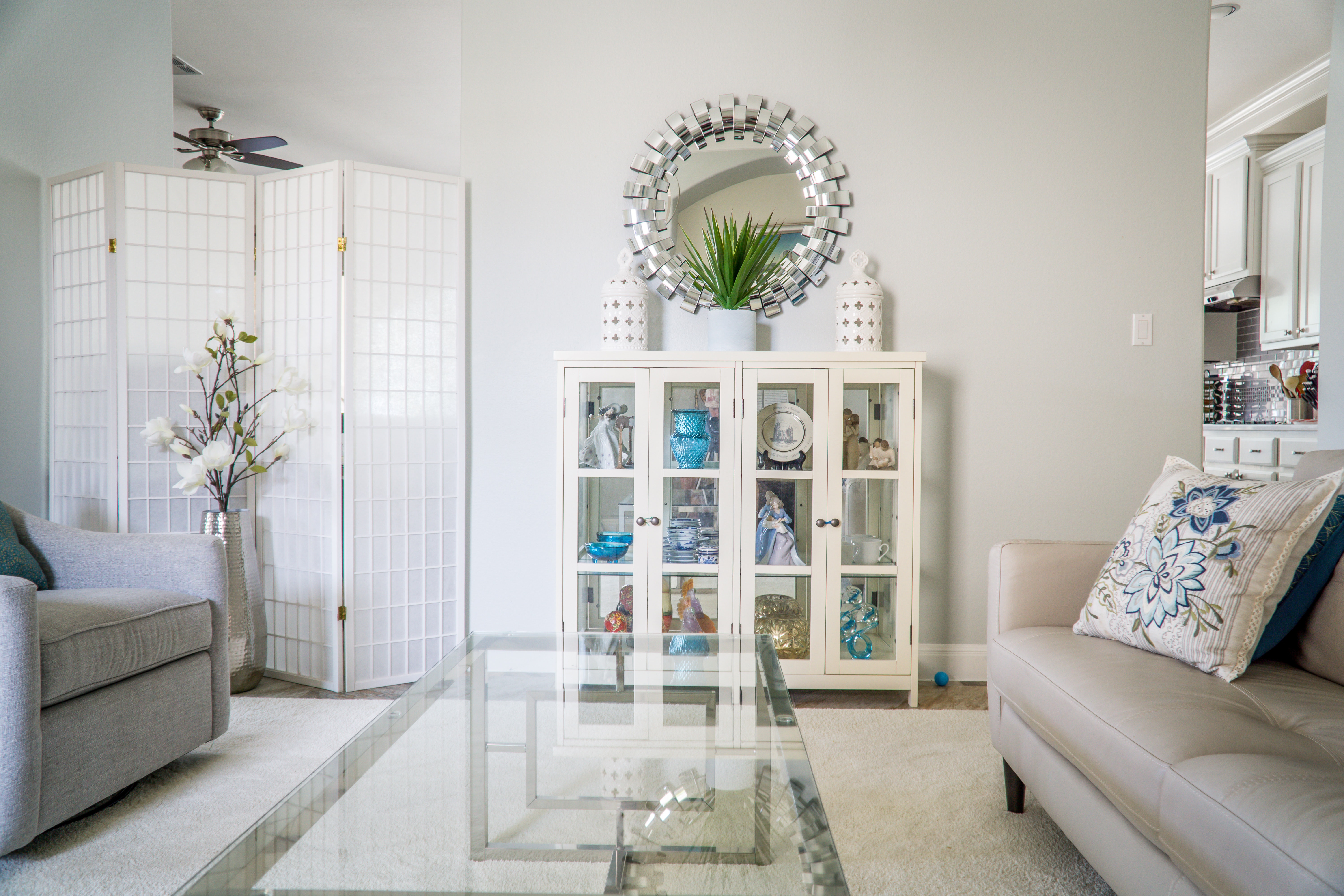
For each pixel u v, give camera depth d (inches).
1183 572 62.0
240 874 37.7
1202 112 117.2
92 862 66.3
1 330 118.4
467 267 123.4
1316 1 148.6
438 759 53.2
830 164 119.7
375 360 115.5
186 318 118.1
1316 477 69.8
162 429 106.0
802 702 109.3
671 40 121.2
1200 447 118.3
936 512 120.3
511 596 124.2
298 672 118.2
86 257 118.0
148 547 88.9
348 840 42.1
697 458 108.3
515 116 122.7
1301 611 62.2
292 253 117.5
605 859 41.4
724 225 121.9
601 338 121.6
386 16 156.8
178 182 117.3
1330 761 46.2
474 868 40.1
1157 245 118.2
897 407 106.4
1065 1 117.8
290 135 229.0
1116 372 119.0
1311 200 185.3
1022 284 119.2
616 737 57.0
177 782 82.4
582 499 109.7
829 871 38.4
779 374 107.3
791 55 120.3
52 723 68.4
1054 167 118.6
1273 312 199.8
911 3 119.2
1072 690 59.2
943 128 119.2
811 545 107.5
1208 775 43.7
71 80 127.7
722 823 45.1
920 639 120.6
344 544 113.6
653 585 109.0
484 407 123.8
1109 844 54.2
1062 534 119.6
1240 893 39.1
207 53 174.2
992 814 75.2
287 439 117.2
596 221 122.9
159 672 81.0
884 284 120.1
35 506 123.2
